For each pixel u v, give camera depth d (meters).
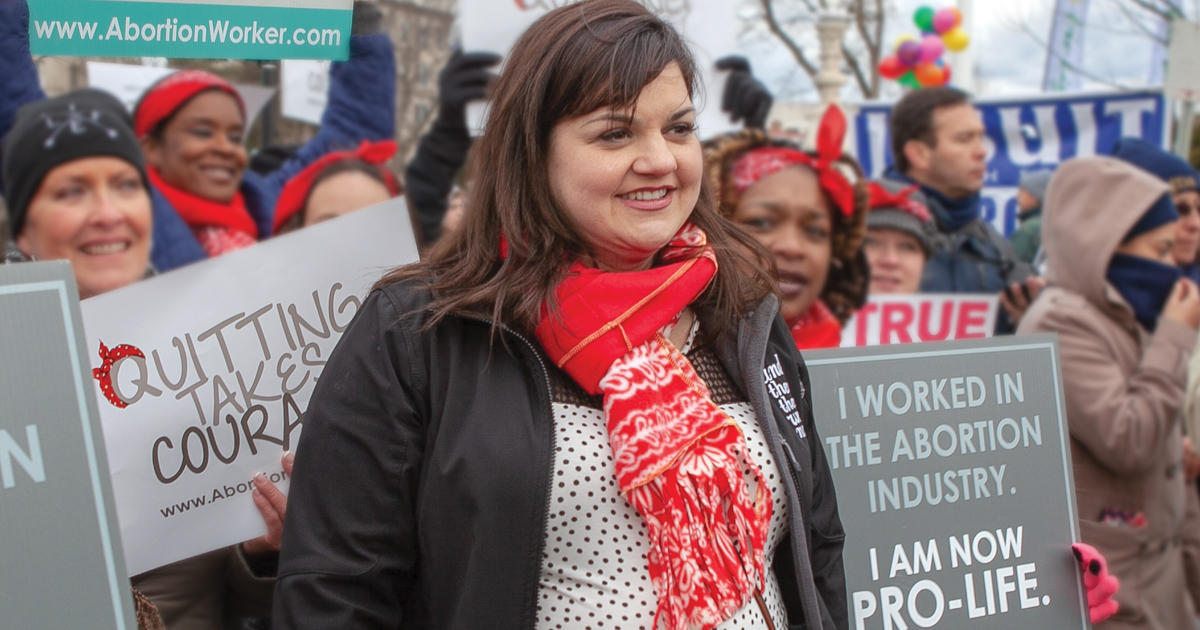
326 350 1.93
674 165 1.51
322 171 3.85
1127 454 3.56
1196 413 4.10
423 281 1.59
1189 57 4.41
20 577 1.27
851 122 4.44
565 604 1.46
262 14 1.65
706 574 1.46
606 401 1.50
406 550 1.50
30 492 1.29
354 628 1.44
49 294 1.34
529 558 1.42
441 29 4.88
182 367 1.84
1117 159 4.10
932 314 4.28
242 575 2.05
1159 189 3.91
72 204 3.01
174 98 3.57
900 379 2.13
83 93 3.12
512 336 1.53
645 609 1.46
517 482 1.43
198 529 1.83
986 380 2.20
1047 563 2.17
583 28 1.51
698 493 1.50
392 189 4.00
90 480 1.33
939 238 4.26
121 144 3.09
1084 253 3.86
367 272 1.96
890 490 2.08
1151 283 3.92
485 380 1.50
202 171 3.66
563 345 1.52
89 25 1.57
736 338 1.70
